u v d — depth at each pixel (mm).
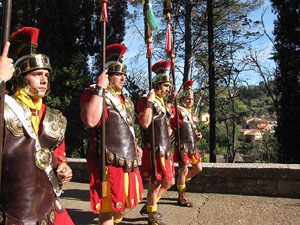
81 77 11469
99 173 2607
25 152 1753
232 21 15570
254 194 5223
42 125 1913
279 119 13977
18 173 1712
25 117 1817
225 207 4586
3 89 1595
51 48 12164
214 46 14828
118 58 3049
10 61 1651
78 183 6379
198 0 15070
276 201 4809
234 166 5367
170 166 3865
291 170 4988
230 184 5367
